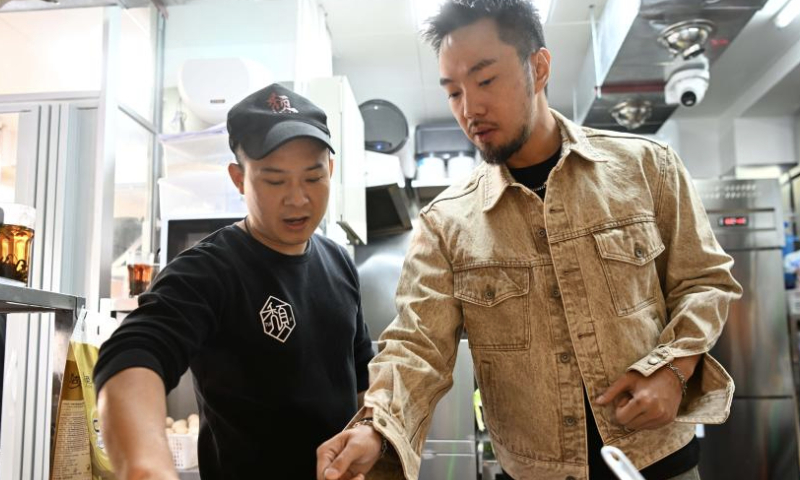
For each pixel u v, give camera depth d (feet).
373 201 10.61
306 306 3.41
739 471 10.05
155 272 5.98
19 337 5.71
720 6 7.98
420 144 12.55
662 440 3.29
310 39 8.67
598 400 3.13
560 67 12.04
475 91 3.31
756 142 13.26
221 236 3.35
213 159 6.09
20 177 6.00
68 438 3.20
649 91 10.32
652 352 3.12
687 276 3.46
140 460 2.19
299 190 3.10
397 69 11.92
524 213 3.58
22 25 8.86
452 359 3.57
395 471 3.00
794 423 10.05
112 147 5.65
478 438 9.25
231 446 3.14
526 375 3.43
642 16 8.18
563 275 3.41
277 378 3.17
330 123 7.97
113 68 5.64
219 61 6.79
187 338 2.73
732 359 10.24
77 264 5.90
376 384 3.06
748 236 10.47
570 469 3.33
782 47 11.07
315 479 3.26
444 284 3.66
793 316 10.44
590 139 3.73
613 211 3.46
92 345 3.41
